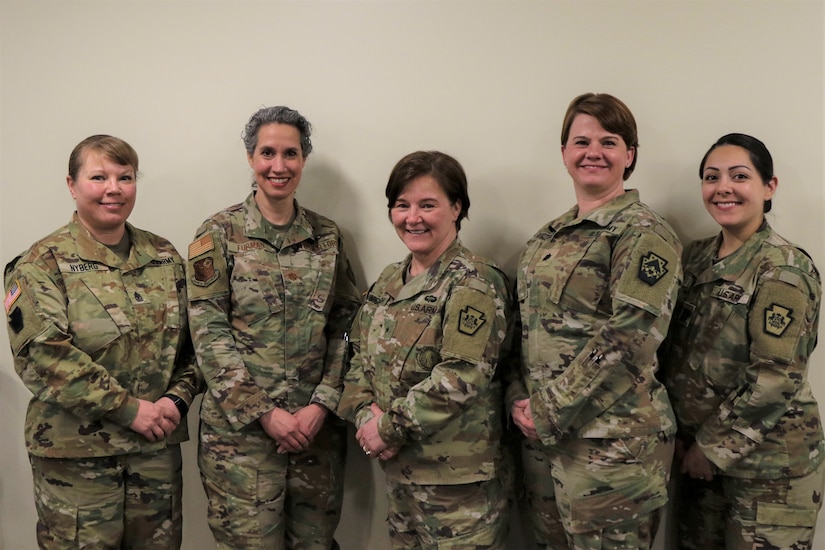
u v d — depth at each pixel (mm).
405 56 1864
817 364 1798
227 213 1684
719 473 1511
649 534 1449
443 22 1848
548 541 1575
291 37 1895
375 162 1887
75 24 1937
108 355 1511
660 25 1789
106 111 1950
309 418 1602
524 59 1828
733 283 1482
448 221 1485
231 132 1922
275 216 1671
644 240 1329
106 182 1526
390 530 1605
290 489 1696
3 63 1960
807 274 1421
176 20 1917
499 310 1441
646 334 1308
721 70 1777
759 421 1402
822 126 1752
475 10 1836
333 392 1653
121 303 1538
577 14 1809
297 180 1654
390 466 1503
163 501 1600
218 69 1917
